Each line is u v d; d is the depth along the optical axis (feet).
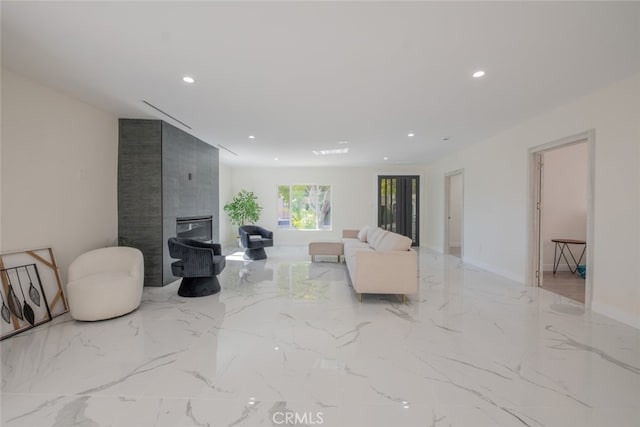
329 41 7.22
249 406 5.57
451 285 14.26
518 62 8.25
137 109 12.12
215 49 7.59
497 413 5.40
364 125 14.33
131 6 5.93
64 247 10.80
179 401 5.69
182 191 15.51
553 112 12.26
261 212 28.99
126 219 13.43
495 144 16.52
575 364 7.07
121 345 7.98
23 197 9.37
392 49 7.58
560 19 6.35
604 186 10.12
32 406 5.52
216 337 8.48
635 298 9.24
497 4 5.89
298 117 13.07
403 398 5.81
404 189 28.37
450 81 9.45
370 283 11.54
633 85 9.19
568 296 12.50
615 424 5.13
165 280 13.88
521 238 14.53
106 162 12.71
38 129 9.79
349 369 6.82
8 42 7.29
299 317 10.08
